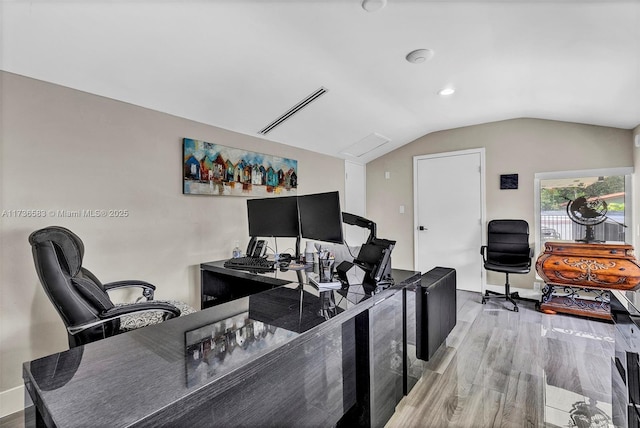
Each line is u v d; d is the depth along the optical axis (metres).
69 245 1.41
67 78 2.03
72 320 1.35
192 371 0.80
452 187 4.61
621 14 1.62
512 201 4.16
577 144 3.75
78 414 0.64
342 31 1.97
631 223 3.45
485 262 3.88
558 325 3.09
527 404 1.84
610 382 2.05
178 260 2.72
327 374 1.37
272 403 1.10
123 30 1.77
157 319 1.87
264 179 3.54
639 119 3.13
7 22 1.59
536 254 3.99
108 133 2.28
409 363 1.95
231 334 1.04
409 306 1.96
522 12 1.73
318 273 2.03
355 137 4.18
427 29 1.95
